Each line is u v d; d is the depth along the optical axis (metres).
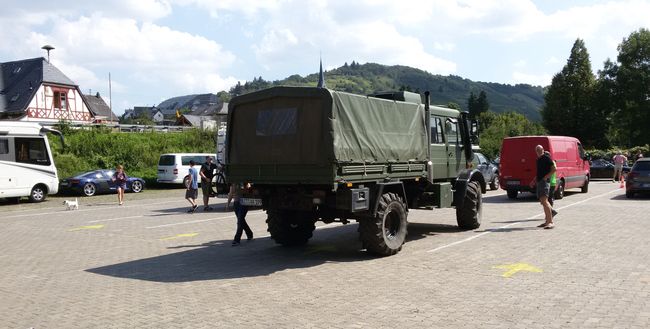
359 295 6.41
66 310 6.09
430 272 7.57
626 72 58.28
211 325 5.37
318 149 8.24
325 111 8.15
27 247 10.88
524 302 5.92
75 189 24.94
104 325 5.47
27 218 16.48
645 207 15.99
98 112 76.19
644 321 5.17
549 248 9.20
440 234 11.15
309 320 5.45
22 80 49.62
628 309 5.58
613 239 10.02
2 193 21.05
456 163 11.81
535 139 18.81
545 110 64.00
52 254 9.99
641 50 58.88
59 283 7.51
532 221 12.90
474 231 11.49
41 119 48.25
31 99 47.50
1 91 49.69
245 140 9.31
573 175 20.56
